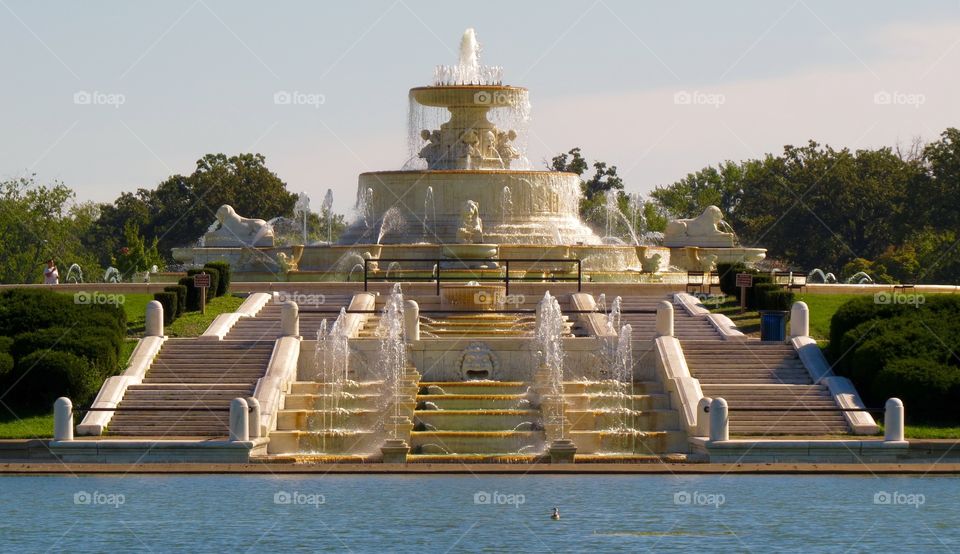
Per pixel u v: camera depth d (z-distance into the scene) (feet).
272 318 195.52
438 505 121.39
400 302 190.39
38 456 147.54
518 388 169.17
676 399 163.53
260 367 171.53
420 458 150.51
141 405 161.58
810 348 176.65
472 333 186.19
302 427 160.45
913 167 405.18
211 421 157.28
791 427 158.30
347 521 113.70
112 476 137.69
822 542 107.24
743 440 150.30
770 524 113.19
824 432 157.79
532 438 157.48
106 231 462.60
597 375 172.96
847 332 174.60
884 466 142.51
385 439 157.69
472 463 148.36
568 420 160.04
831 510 119.34
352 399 165.17
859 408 160.66
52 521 114.01
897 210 394.93
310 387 168.35
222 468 141.59
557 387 165.27
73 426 154.81
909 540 107.86
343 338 172.65
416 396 165.68
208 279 199.82
